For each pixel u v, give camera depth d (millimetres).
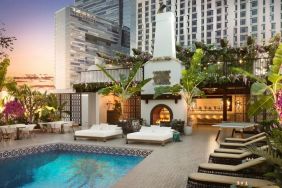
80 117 20344
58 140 12352
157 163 7836
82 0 150375
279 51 8828
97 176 7758
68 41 89500
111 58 21656
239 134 13562
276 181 4379
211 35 77000
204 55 19062
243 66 17188
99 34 104312
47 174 8031
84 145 11234
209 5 77062
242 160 6254
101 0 140375
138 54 21562
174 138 12023
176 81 15523
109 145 10844
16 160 9844
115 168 8664
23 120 15797
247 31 72438
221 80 15156
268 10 69875
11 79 17172
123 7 133750
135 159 9930
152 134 11234
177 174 6637
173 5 82625
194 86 14891
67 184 7027
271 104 8805
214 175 4832
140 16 90250
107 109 20312
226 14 74938
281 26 68625
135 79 17266
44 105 17359
